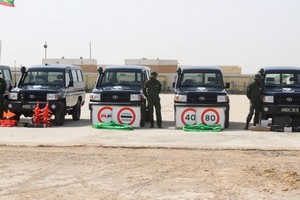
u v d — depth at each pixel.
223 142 15.77
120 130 18.88
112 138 16.47
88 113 28.19
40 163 12.05
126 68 21.25
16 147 14.34
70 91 21.59
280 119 19.31
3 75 22.42
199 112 19.55
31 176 10.59
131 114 19.67
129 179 10.38
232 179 10.42
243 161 12.56
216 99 19.45
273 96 19.22
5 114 20.31
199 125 19.25
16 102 20.00
